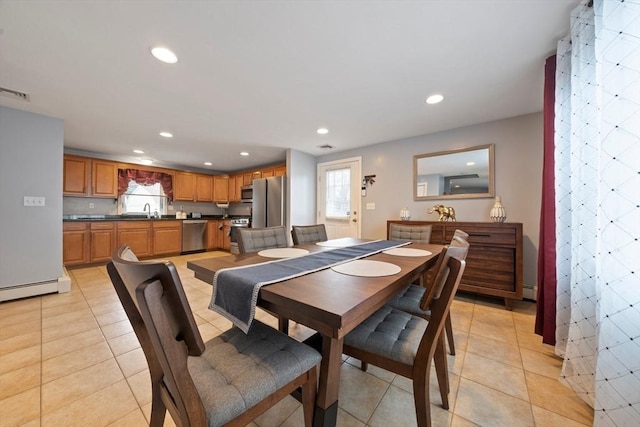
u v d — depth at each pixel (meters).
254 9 1.29
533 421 1.14
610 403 1.00
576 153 1.35
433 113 2.66
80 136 3.46
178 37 1.50
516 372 1.48
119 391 1.31
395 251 1.76
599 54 1.10
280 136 3.46
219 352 0.90
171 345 0.54
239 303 0.95
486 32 1.47
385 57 1.71
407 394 1.32
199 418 0.61
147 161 5.09
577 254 1.32
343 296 0.82
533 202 2.65
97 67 1.81
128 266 0.56
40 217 2.66
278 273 1.09
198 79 1.98
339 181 4.27
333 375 0.86
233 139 3.60
